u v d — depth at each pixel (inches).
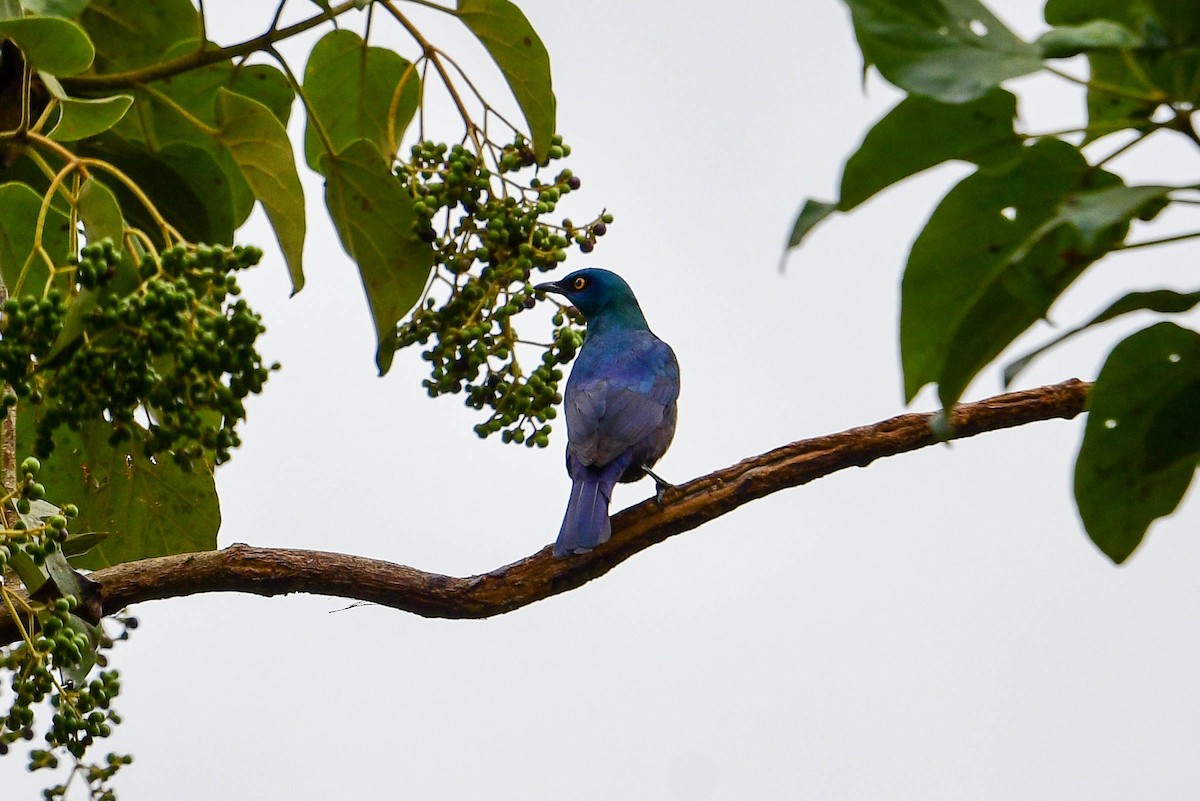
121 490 423.5
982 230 220.2
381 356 406.6
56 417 312.8
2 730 316.2
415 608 384.8
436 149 411.8
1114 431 243.0
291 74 384.2
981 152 211.0
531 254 402.9
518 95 409.4
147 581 360.2
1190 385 235.9
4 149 339.9
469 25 404.2
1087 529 251.1
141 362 306.5
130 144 413.7
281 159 391.2
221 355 308.8
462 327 401.4
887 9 190.4
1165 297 217.0
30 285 379.6
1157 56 186.7
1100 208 181.0
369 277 401.1
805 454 399.2
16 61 364.8
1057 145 209.8
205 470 424.8
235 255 316.2
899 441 393.1
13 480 335.3
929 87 187.0
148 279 312.0
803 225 213.8
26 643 307.6
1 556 293.0
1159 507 247.9
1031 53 187.8
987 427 387.5
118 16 422.6
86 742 317.7
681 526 402.0
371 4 406.0
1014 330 228.4
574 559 394.9
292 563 371.2
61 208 412.8
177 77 423.2
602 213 411.8
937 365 231.0
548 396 407.8
